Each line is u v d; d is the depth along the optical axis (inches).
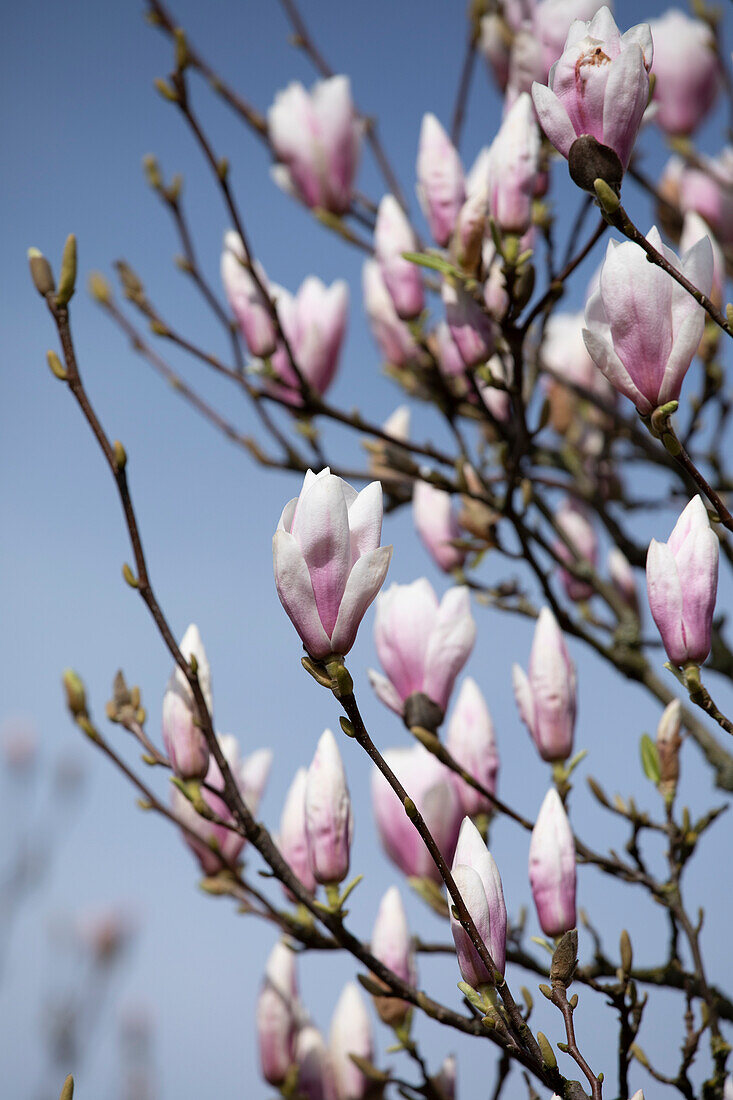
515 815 56.2
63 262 49.9
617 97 45.3
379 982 55.2
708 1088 52.6
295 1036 60.7
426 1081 56.1
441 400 66.1
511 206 56.5
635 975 55.7
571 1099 45.2
